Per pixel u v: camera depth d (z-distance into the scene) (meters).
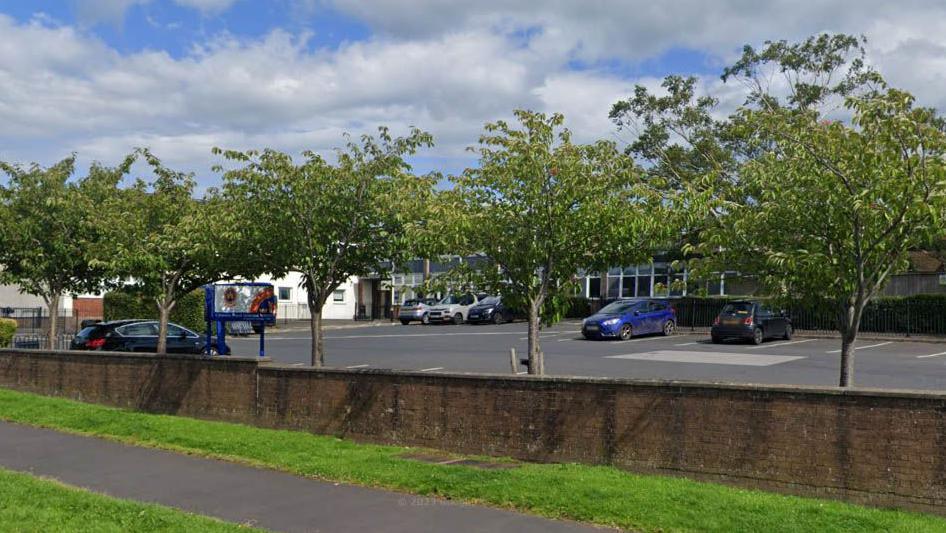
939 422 7.90
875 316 33.09
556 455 10.48
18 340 29.98
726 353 25.16
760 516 7.50
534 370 11.39
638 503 7.99
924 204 8.00
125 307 37.91
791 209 9.32
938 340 29.83
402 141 13.83
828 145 9.05
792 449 8.72
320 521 7.94
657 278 43.66
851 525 7.25
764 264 9.77
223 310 15.88
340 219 13.62
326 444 11.63
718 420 9.22
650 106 40.50
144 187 19.25
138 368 16.08
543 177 10.76
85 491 8.92
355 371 12.55
